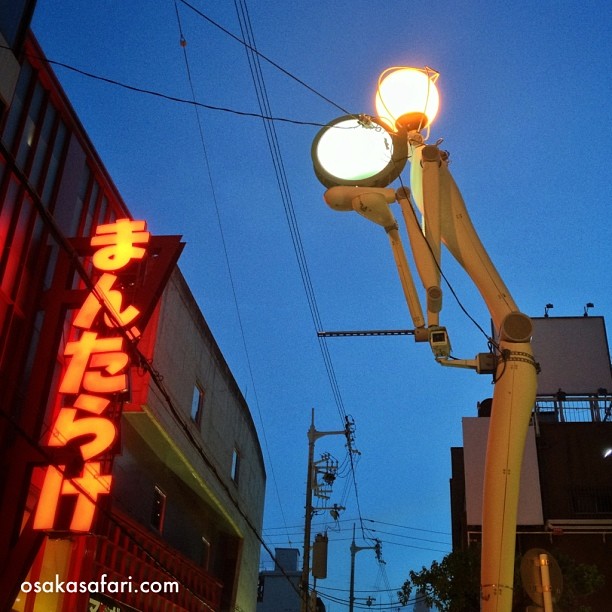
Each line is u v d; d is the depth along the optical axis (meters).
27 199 19.73
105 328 19.34
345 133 9.74
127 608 24.17
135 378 23.84
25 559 16.22
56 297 19.64
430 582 15.94
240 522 37.41
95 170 23.64
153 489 27.94
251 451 40.22
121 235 20.89
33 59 19.95
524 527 23.31
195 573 31.48
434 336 9.07
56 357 19.00
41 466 17.56
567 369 27.31
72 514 16.81
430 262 9.26
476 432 23.80
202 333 30.56
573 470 24.28
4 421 17.77
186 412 27.98
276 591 65.25
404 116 9.61
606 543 22.91
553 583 8.01
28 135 19.81
